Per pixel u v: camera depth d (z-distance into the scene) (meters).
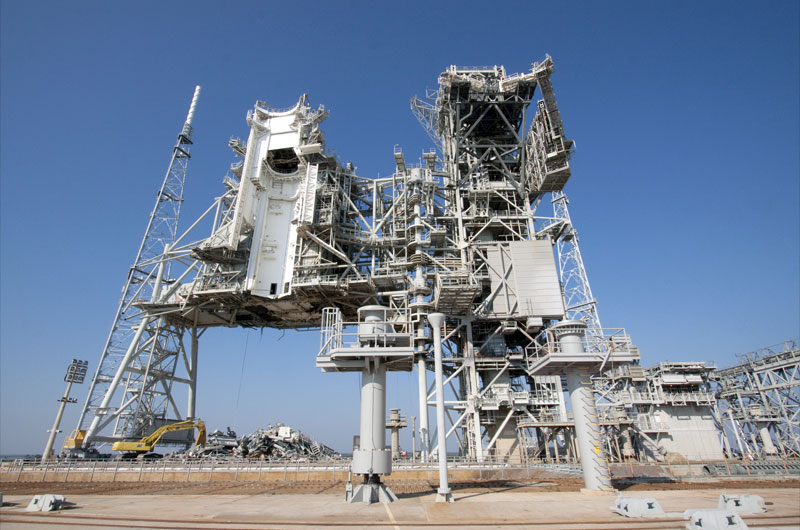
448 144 56.09
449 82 50.62
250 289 48.34
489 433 45.97
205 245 48.47
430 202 51.03
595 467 21.53
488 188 53.16
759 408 52.56
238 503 20.05
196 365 59.34
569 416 42.78
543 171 48.78
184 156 64.25
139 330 52.94
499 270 47.50
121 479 35.69
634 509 15.12
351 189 55.16
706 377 49.03
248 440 48.88
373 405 21.50
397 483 29.33
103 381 50.44
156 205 59.22
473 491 24.05
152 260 54.16
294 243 51.06
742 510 15.37
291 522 14.70
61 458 43.84
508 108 54.16
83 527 13.98
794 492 22.09
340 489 27.56
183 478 35.19
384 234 53.59
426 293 47.19
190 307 52.25
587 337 22.67
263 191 52.88
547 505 18.02
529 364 44.62
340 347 21.77
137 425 50.59
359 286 48.12
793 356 49.25
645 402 46.34
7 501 20.78
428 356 46.41
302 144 52.16
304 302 50.66
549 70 47.19
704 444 45.41
